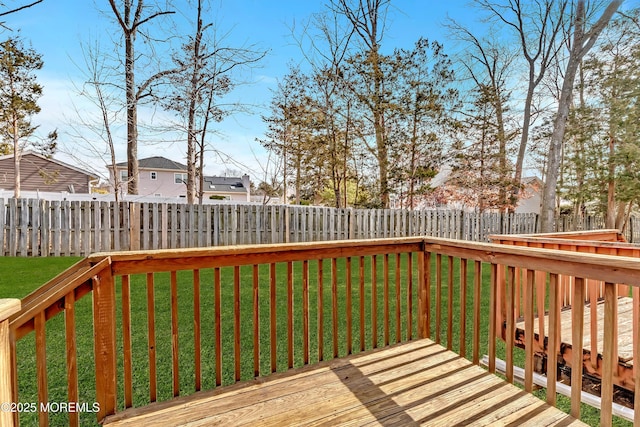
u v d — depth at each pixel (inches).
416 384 79.8
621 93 435.8
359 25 458.3
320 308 91.7
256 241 305.1
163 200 493.0
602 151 465.4
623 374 86.5
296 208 319.6
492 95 473.7
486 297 174.7
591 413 88.7
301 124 461.1
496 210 482.6
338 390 77.4
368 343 116.0
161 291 166.9
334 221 334.0
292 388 78.2
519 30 462.0
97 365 66.1
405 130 429.7
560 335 102.4
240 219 300.0
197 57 347.3
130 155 351.3
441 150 448.1
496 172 474.3
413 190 447.8
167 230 276.2
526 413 68.4
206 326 125.5
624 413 82.2
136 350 105.7
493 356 84.6
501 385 79.2
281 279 200.1
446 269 244.5
